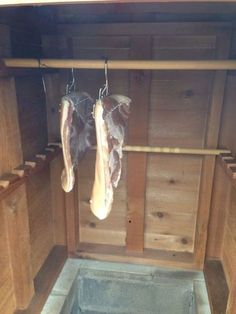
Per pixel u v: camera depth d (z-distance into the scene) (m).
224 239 1.47
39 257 1.45
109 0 0.56
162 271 1.51
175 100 1.34
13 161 1.07
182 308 1.48
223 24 1.20
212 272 1.45
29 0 0.56
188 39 1.25
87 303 1.57
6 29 1.04
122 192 1.51
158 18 1.25
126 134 1.38
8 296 1.15
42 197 1.44
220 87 1.25
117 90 1.36
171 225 1.54
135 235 1.55
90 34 1.29
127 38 1.29
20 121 1.16
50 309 1.27
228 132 1.32
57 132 1.42
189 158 1.41
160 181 1.47
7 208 1.08
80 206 1.58
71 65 0.99
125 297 1.52
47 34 1.32
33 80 1.26
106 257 1.57
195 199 1.47
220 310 1.24
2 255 1.08
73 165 1.03
